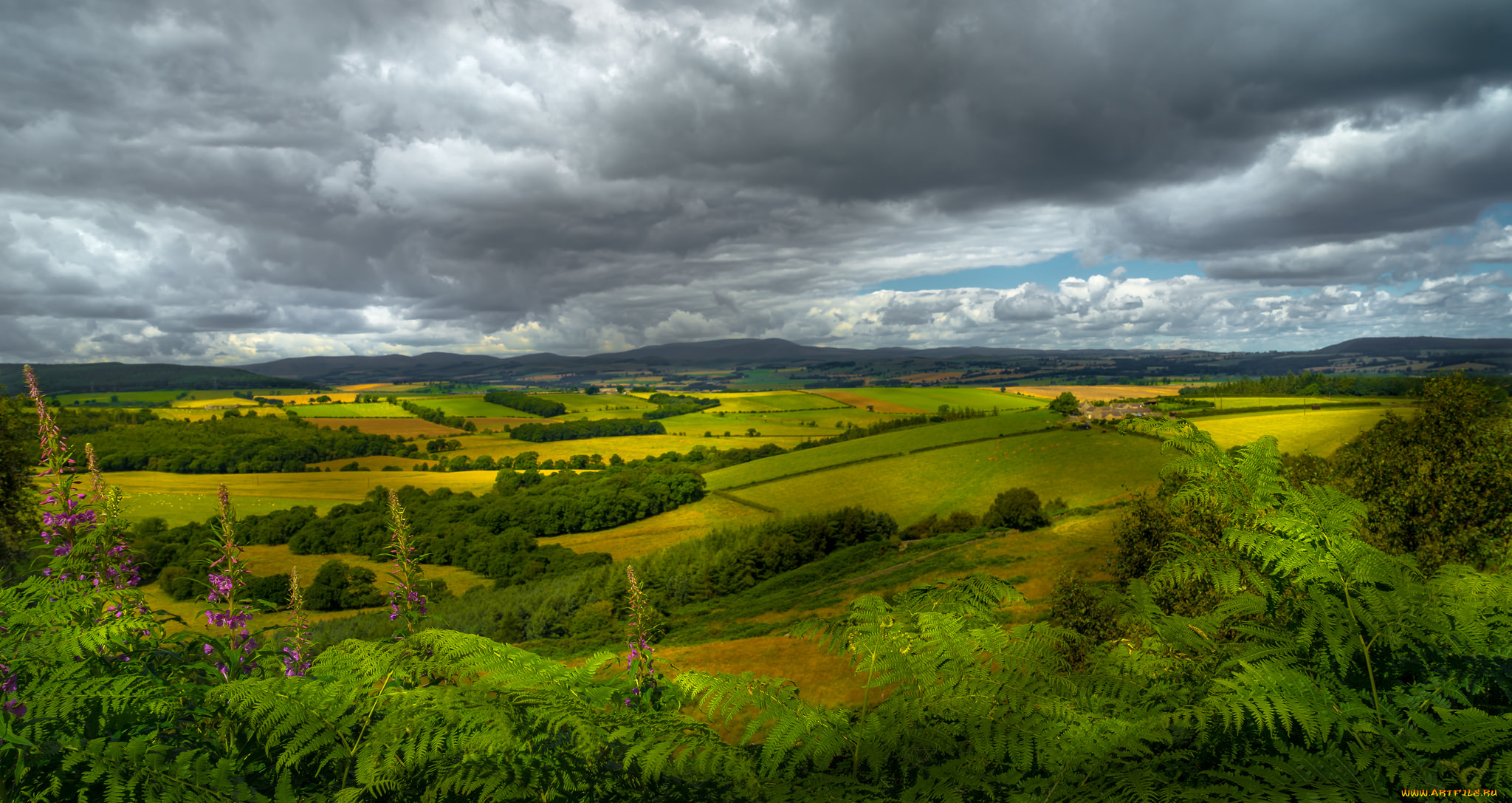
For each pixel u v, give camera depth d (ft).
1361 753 5.81
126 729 7.11
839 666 71.05
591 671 9.43
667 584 207.21
